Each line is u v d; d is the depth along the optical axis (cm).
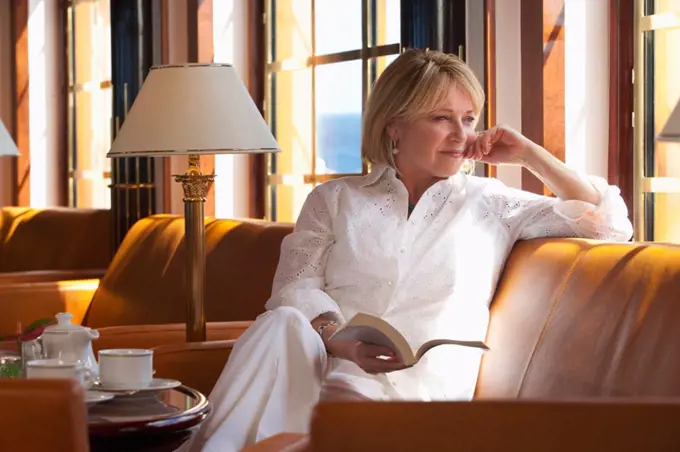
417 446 144
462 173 302
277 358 245
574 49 345
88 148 696
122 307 459
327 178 490
